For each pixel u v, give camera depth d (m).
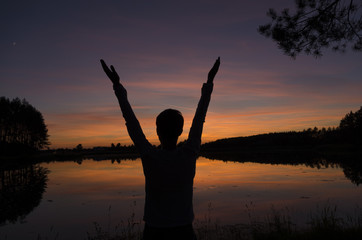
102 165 33.56
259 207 8.53
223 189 12.44
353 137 73.31
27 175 22.00
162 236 1.21
